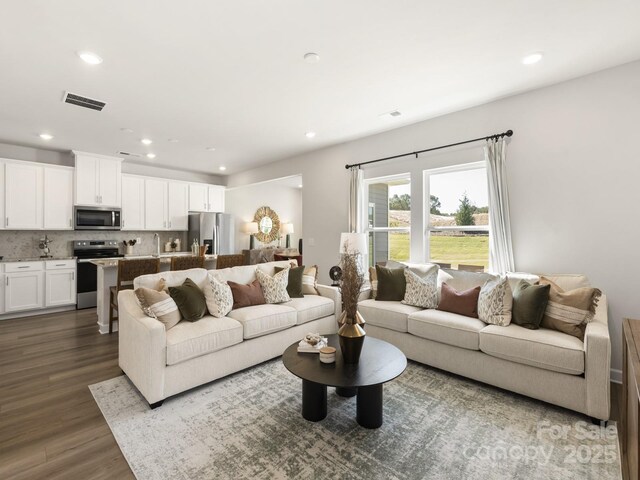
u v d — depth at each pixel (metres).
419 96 3.35
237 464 1.74
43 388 2.58
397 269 3.64
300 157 5.66
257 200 8.90
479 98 3.41
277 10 2.03
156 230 6.54
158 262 4.02
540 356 2.29
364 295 3.70
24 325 4.27
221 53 2.52
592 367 2.10
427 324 2.92
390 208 4.60
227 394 2.50
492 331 2.56
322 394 2.15
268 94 3.26
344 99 3.40
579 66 2.78
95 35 2.26
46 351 3.36
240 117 3.89
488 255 3.67
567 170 3.03
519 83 3.08
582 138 2.95
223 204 7.45
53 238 5.40
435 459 1.79
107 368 2.96
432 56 2.60
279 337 3.14
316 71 2.81
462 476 1.66
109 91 3.16
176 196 6.66
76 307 5.14
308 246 5.52
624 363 1.90
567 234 3.04
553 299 2.58
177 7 1.99
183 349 2.40
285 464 1.74
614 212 2.81
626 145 2.75
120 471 1.69
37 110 3.62
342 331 2.17
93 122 4.02
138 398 2.43
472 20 2.16
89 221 5.42
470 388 2.62
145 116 3.83
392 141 4.37
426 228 4.12
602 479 1.65
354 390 2.48
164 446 1.89
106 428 2.06
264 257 8.12
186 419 2.16
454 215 3.93
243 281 3.47
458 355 2.76
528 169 3.25
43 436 1.97
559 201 3.08
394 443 1.92
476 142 3.63
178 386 2.40
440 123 3.91
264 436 1.98
